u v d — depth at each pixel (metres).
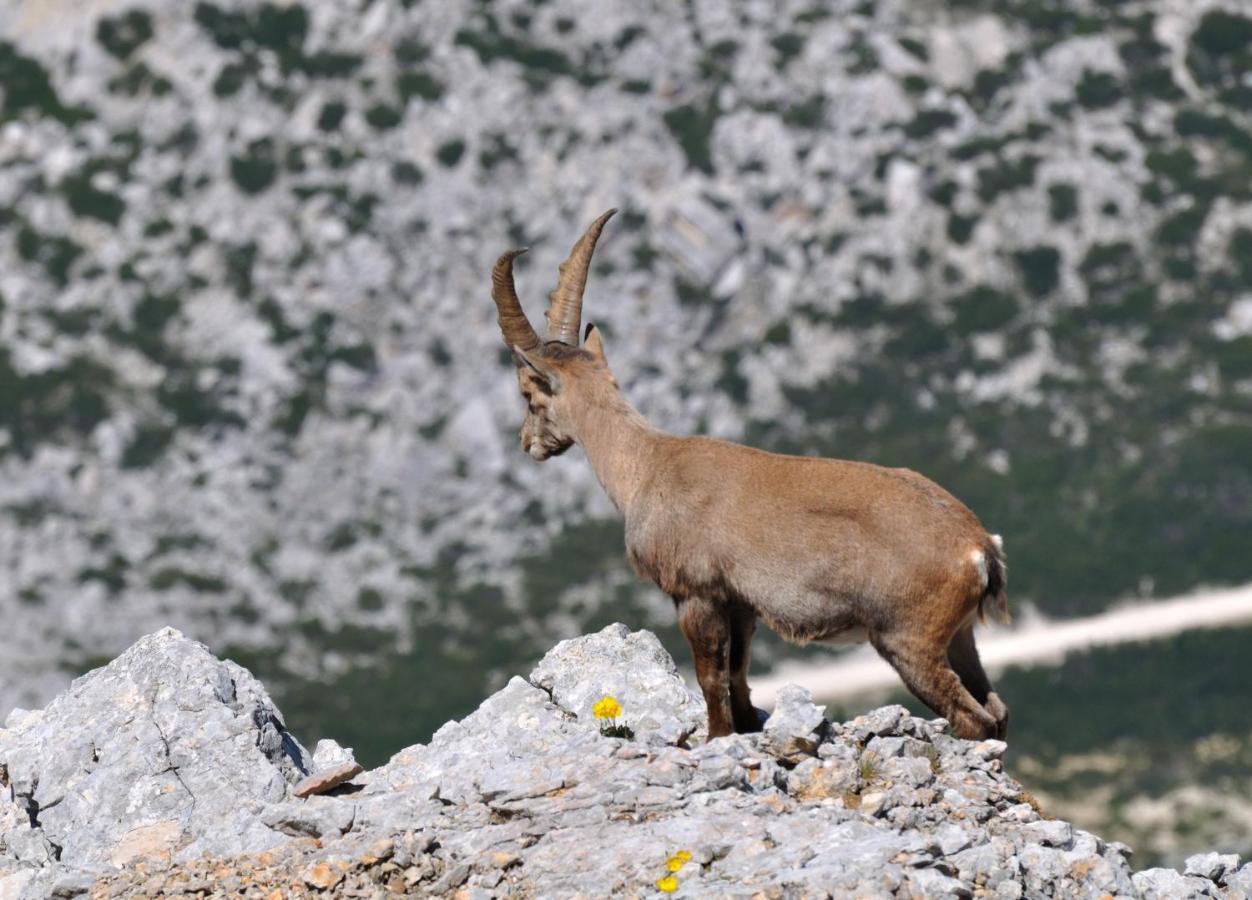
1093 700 181.38
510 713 35.19
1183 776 163.25
